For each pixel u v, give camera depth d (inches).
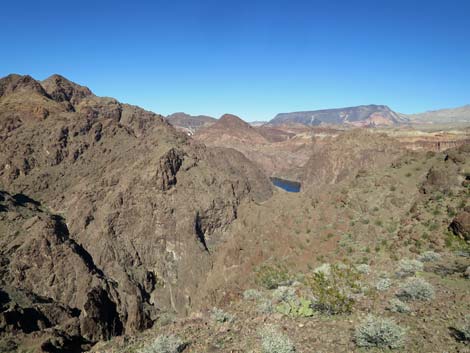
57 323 1513.3
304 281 765.3
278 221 1560.0
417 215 1050.1
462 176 1099.9
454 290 531.5
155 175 2588.6
